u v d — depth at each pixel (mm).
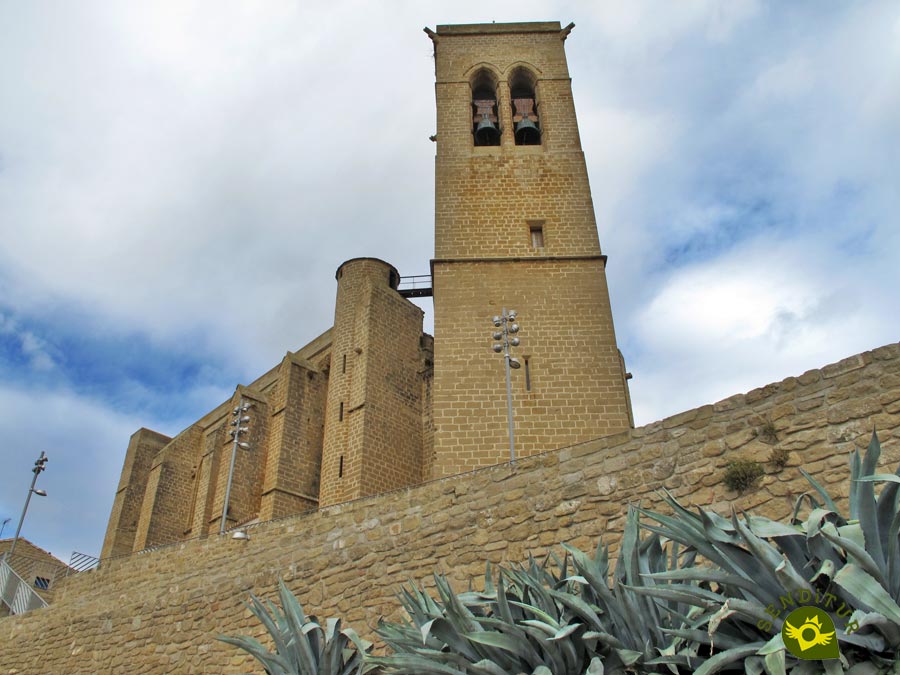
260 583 14398
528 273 25766
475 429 22594
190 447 53094
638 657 5625
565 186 28125
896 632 4574
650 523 9469
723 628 5484
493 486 11594
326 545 13594
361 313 38688
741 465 8969
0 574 28312
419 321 41031
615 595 6008
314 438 41906
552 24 33375
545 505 10805
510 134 30078
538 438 22406
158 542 48188
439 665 6461
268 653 9203
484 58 32469
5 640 20781
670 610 5945
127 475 55031
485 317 24781
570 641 5891
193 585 15945
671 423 10031
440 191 27984
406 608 8000
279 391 42594
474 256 26312
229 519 41188
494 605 7258
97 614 18094
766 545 5070
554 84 31406
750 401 9391
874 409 8305
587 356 23906
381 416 35500
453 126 30078
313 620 9328
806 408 8859
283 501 38406
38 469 41656
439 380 23516
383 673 8648
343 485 33625
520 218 27328
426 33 33094
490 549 11070
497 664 6293
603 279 25578
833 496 8188
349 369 37344
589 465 10633
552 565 10203
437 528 11961
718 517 5664
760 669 4863
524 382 23484
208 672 14227
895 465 7887
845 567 4727
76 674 17406
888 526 4988
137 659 16062
